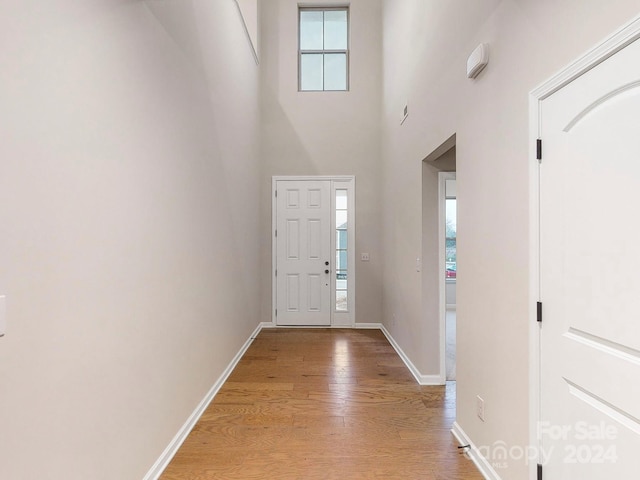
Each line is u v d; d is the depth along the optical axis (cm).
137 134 169
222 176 312
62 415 121
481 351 197
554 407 138
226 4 324
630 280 106
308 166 527
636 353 105
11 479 102
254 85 463
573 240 129
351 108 529
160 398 193
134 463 166
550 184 140
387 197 467
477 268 201
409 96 348
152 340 184
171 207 207
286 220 528
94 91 137
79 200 129
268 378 327
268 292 527
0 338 98
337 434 231
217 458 205
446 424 244
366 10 532
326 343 440
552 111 139
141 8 173
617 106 111
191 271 238
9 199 101
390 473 192
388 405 272
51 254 116
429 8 284
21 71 104
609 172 113
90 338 135
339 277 533
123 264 157
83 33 131
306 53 546
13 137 102
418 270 321
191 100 238
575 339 128
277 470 194
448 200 729
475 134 203
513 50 164
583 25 122
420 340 318
